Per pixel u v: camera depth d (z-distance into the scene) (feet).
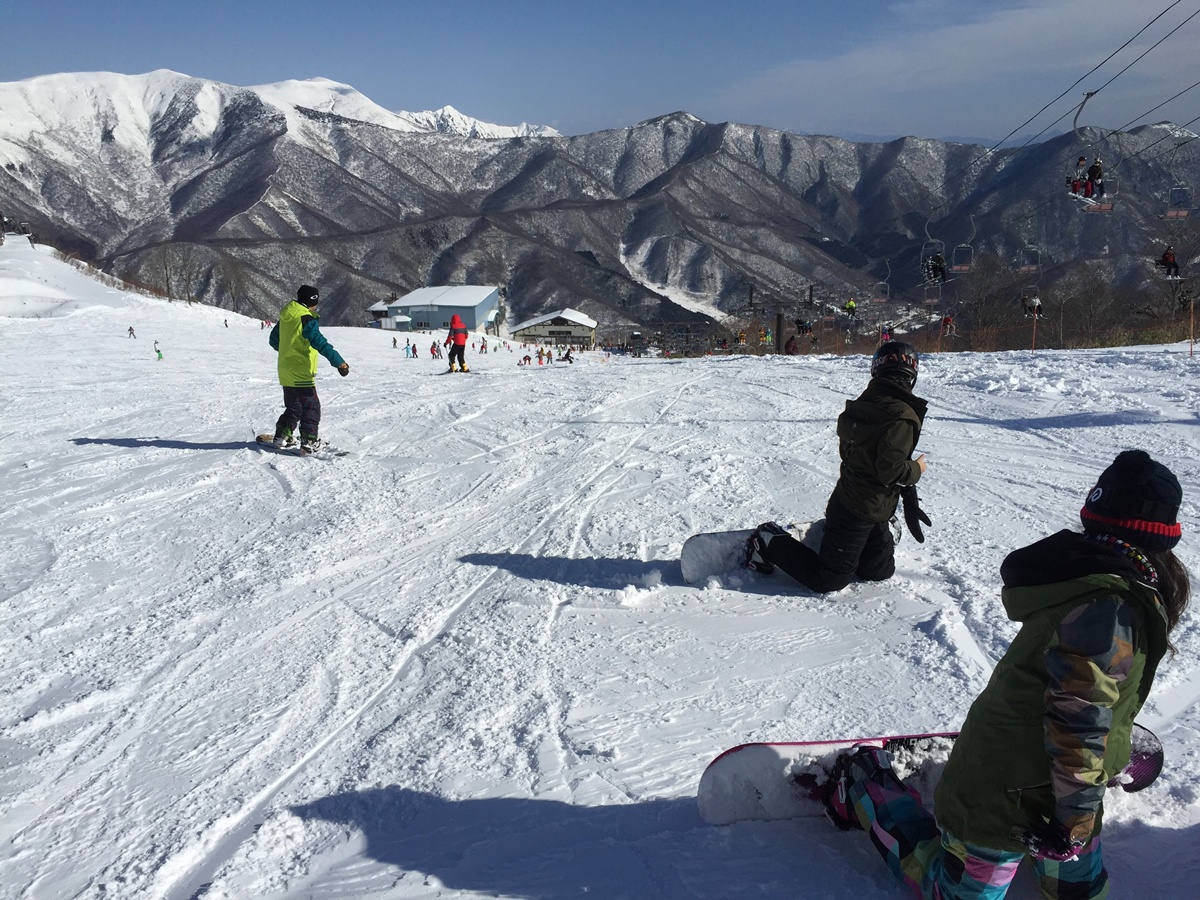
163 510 21.57
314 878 8.16
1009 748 6.48
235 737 10.78
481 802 9.19
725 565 15.34
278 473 25.05
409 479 23.90
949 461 23.26
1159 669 11.38
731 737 10.23
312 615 14.60
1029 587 6.38
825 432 27.53
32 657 13.30
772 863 8.10
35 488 24.08
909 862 7.40
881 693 11.11
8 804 9.55
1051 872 7.02
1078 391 31.94
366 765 10.00
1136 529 6.16
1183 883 7.58
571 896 7.76
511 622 13.92
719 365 49.80
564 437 28.66
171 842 8.75
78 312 167.73
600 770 9.66
